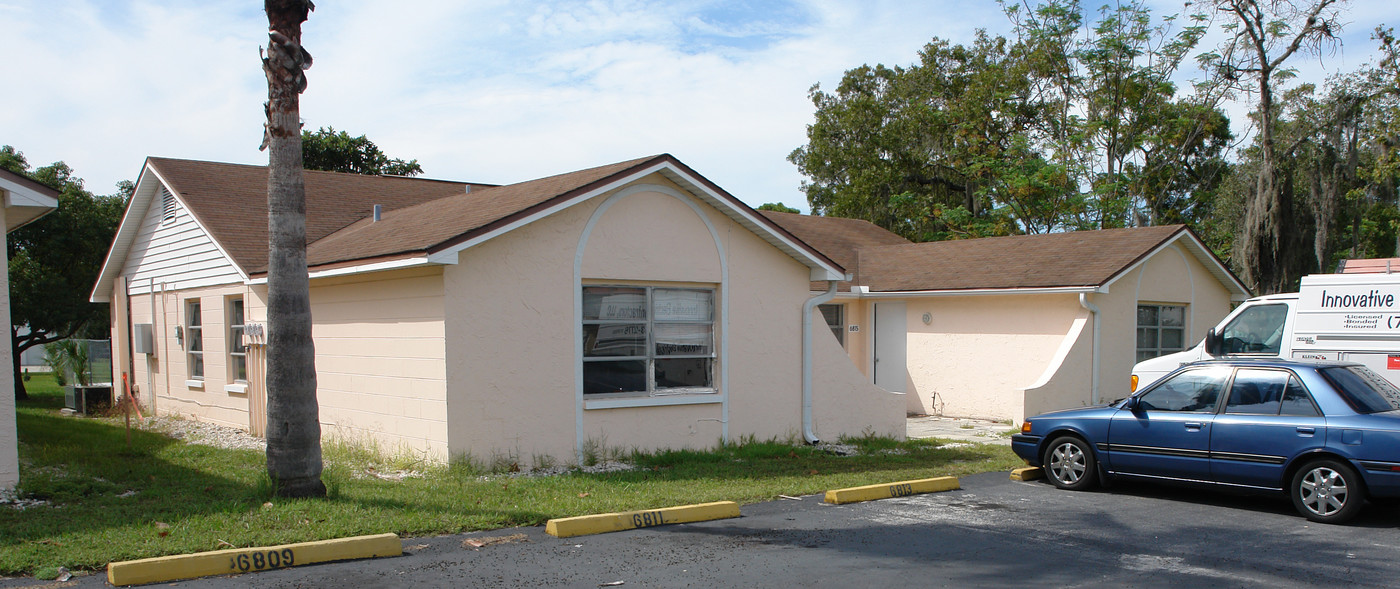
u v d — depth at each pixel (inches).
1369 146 1205.1
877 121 1572.3
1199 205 1417.3
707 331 502.3
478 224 420.8
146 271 732.0
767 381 520.4
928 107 1540.4
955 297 724.0
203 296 638.5
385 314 451.5
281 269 326.3
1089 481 388.8
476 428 417.4
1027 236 785.6
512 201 466.9
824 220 984.9
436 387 414.3
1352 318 455.8
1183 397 367.6
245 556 250.8
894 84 1708.9
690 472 426.9
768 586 240.7
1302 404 335.6
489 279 422.3
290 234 326.6
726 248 503.2
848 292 735.1
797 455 490.3
